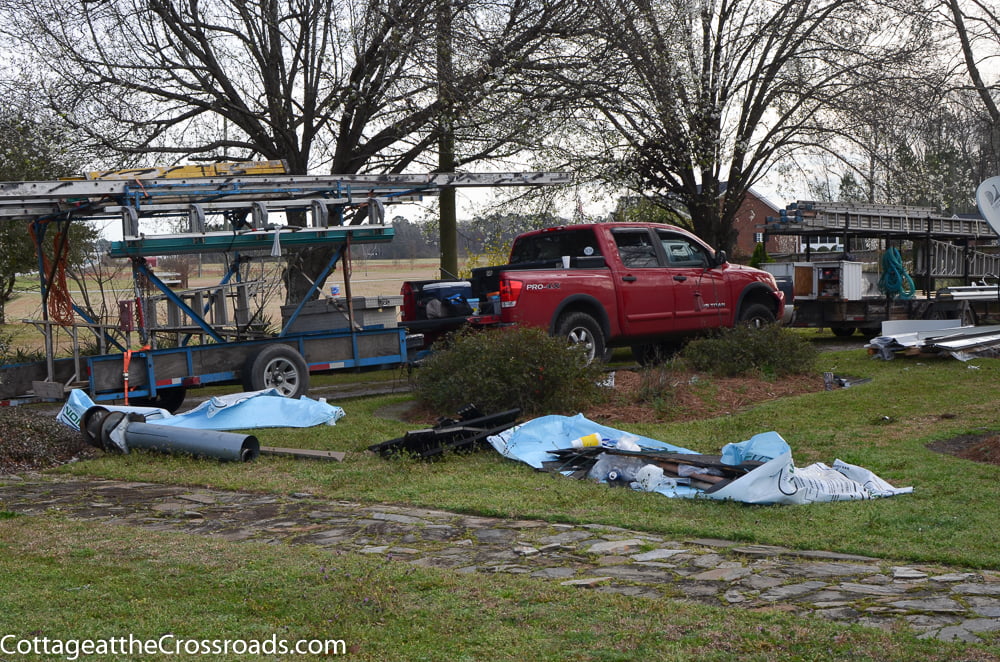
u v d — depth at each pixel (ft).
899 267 64.75
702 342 42.73
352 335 40.75
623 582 15.43
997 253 78.38
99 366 35.35
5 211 36.52
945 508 19.61
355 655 12.41
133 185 35.37
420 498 22.39
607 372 39.40
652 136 67.77
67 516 21.62
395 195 41.81
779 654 11.91
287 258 44.96
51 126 52.54
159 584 15.61
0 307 62.80
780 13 74.59
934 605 13.71
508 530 19.38
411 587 15.26
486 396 33.27
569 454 26.05
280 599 14.76
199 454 28.53
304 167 57.31
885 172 79.36
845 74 75.61
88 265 56.95
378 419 34.73
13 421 30.07
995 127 103.65
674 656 11.98
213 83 56.85
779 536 18.04
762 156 80.38
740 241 166.40
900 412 32.37
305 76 56.29
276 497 23.29
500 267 45.03
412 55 52.90
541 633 13.03
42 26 51.75
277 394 35.65
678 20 62.28
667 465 23.85
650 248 47.67
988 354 47.78
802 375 42.06
